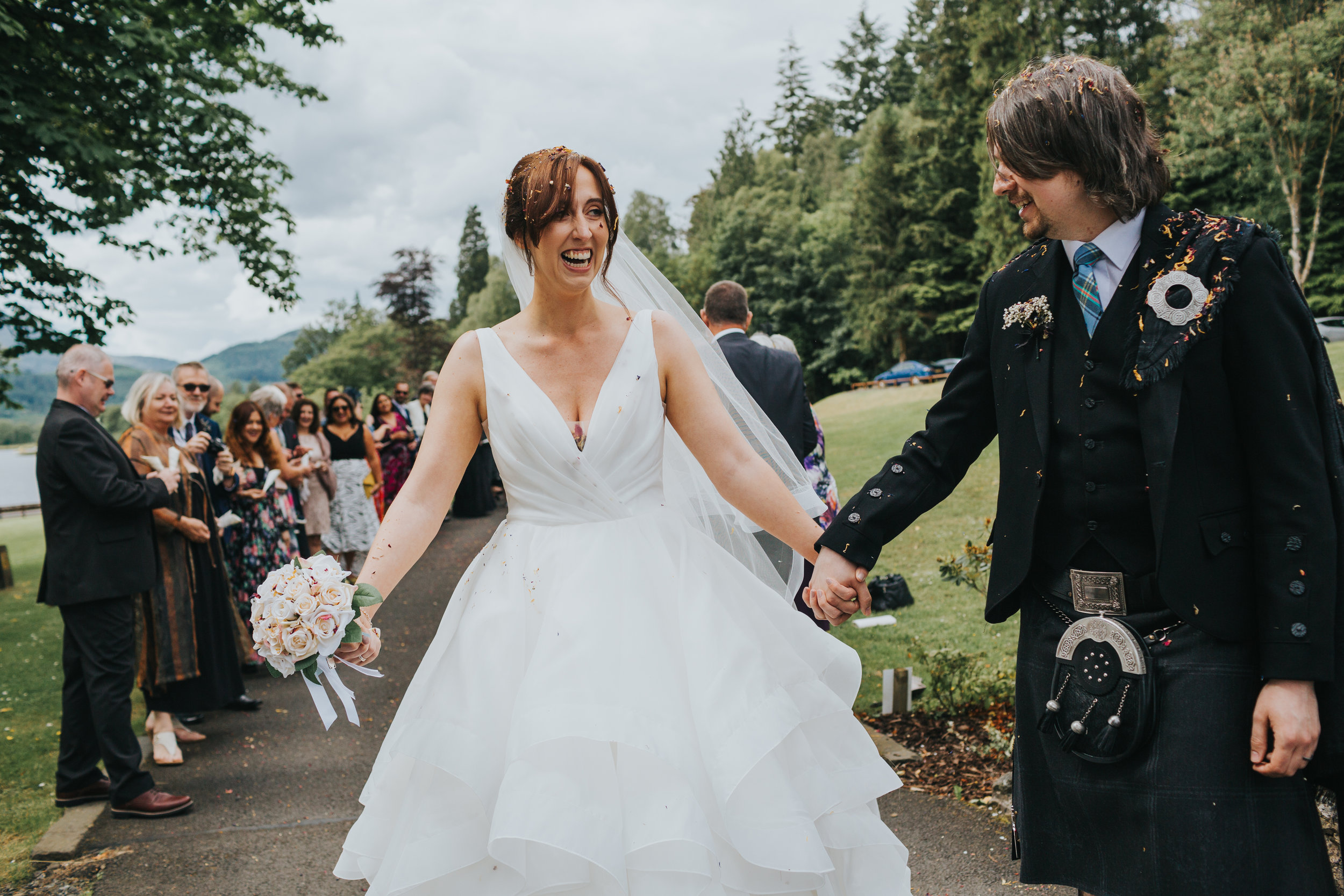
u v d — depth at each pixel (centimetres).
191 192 1077
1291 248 2994
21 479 3975
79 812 384
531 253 194
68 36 840
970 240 4425
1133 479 161
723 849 166
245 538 621
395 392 1177
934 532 860
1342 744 146
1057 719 168
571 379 196
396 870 160
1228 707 151
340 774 427
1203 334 153
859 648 550
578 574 181
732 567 200
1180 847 150
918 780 364
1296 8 2870
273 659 168
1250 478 153
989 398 196
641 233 8100
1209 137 2941
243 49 1084
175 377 589
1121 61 3656
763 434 262
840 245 5088
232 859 338
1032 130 165
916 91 5094
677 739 164
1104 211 168
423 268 6656
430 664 184
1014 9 3803
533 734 159
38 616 844
